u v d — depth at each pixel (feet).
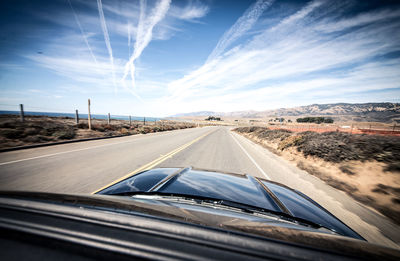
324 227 4.25
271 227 2.42
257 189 5.73
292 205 5.12
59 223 1.73
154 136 57.57
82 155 23.68
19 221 1.71
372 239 8.43
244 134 94.12
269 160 27.89
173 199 4.18
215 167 21.26
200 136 66.64
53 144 32.35
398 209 11.77
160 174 6.38
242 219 2.90
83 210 2.03
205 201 4.19
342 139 28.25
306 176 19.48
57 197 2.43
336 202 12.82
